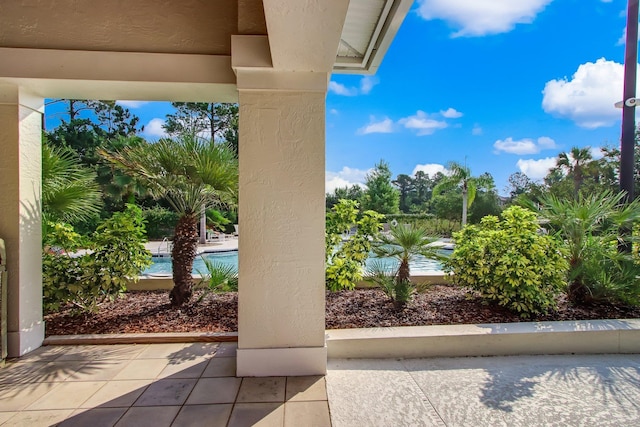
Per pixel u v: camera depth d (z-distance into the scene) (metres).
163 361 2.82
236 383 2.50
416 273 4.93
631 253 3.82
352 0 2.79
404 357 2.92
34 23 2.73
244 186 2.57
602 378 2.59
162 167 3.65
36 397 2.30
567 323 3.16
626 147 4.36
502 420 2.10
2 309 2.75
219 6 2.82
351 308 3.67
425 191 29.55
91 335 3.22
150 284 4.68
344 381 2.54
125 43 2.78
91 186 4.07
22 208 2.91
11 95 2.85
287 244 2.61
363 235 4.13
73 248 3.99
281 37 2.07
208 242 13.49
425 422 2.07
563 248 3.59
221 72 2.82
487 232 3.88
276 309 2.61
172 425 2.01
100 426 2.00
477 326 3.12
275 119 2.58
